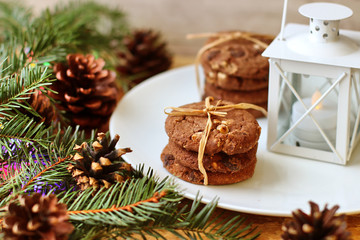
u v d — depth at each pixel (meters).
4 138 0.50
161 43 0.73
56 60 0.61
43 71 0.53
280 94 0.56
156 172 0.54
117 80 0.69
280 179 0.54
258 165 0.55
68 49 0.63
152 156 0.56
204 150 0.51
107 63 0.66
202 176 0.52
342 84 0.53
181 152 0.53
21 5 0.72
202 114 0.54
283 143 0.57
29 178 0.49
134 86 0.71
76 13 0.68
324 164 0.55
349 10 0.53
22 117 0.51
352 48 0.54
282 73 0.54
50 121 0.55
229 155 0.52
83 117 0.59
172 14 0.76
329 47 0.53
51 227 0.42
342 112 0.53
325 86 0.55
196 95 0.66
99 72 0.59
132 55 0.71
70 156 0.50
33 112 0.52
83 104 0.58
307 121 0.56
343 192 0.52
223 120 0.53
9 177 0.49
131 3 0.77
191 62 0.76
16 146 0.51
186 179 0.53
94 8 0.70
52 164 0.50
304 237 0.43
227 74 0.61
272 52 0.54
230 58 0.61
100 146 0.48
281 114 0.57
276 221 0.51
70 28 0.66
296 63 0.54
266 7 0.72
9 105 0.50
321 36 0.53
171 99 0.65
